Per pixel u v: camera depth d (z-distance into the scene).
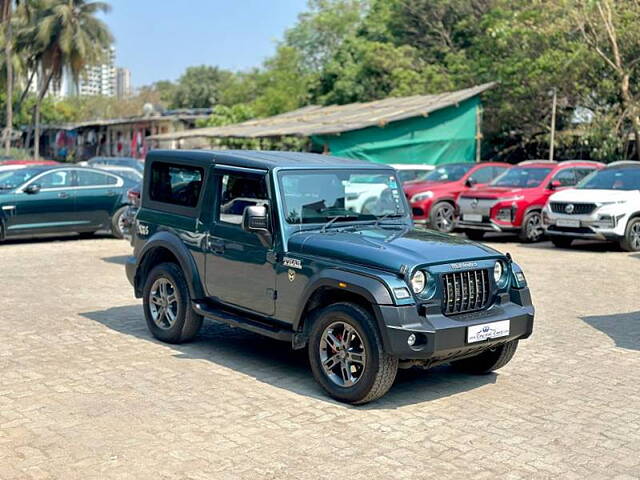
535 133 27.89
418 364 6.03
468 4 37.22
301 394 6.26
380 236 6.50
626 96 24.50
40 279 11.51
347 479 4.64
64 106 74.06
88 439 5.20
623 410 6.05
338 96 37.75
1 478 4.56
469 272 6.14
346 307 5.93
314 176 6.87
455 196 18.12
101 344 7.74
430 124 25.38
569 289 11.18
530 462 4.97
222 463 4.84
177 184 7.74
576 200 15.23
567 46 25.86
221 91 70.25
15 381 6.47
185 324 7.56
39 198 15.42
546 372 7.07
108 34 51.66
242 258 6.86
